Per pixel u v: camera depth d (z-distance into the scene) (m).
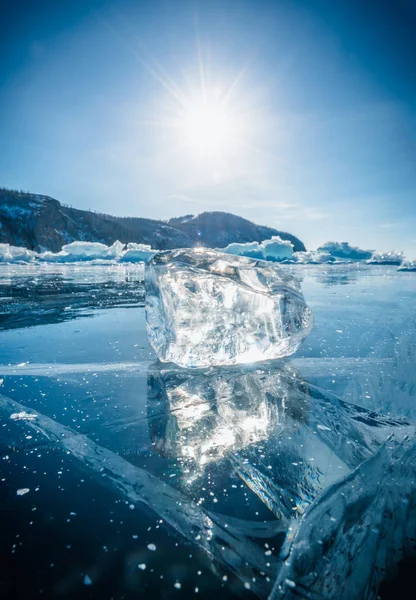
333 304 4.32
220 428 1.22
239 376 1.79
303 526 0.75
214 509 0.82
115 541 0.71
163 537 0.73
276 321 2.07
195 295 1.95
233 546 0.70
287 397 1.50
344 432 1.19
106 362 2.07
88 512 0.80
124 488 0.89
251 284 2.10
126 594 0.60
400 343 2.39
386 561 0.66
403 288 6.33
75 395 1.54
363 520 0.76
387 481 0.90
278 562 0.67
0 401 1.47
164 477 0.94
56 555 0.68
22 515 0.78
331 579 0.63
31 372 1.87
